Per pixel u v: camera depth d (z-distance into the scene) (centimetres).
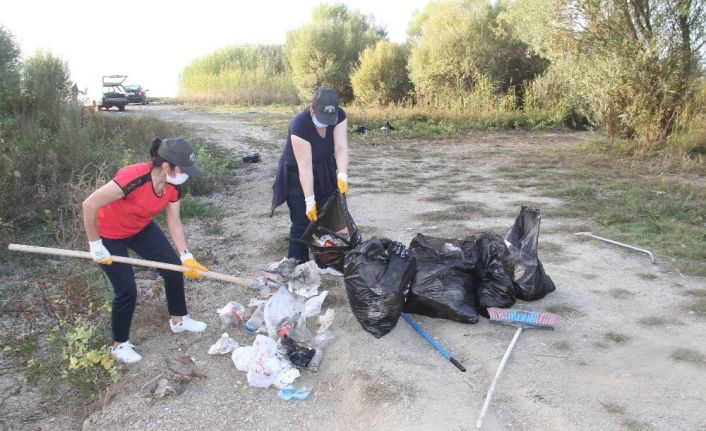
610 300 489
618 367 389
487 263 484
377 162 1204
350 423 364
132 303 420
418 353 422
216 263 617
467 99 1998
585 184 931
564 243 634
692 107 1212
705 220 697
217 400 389
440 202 830
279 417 373
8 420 383
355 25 2941
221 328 477
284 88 3198
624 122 1294
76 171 842
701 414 338
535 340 428
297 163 511
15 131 995
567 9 1254
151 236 434
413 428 347
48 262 600
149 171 392
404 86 2400
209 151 1265
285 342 418
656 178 962
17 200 704
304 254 540
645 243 624
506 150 1347
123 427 369
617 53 1229
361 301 443
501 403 363
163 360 433
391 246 457
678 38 1189
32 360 429
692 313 458
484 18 2080
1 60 1290
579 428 335
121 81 2703
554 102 1928
